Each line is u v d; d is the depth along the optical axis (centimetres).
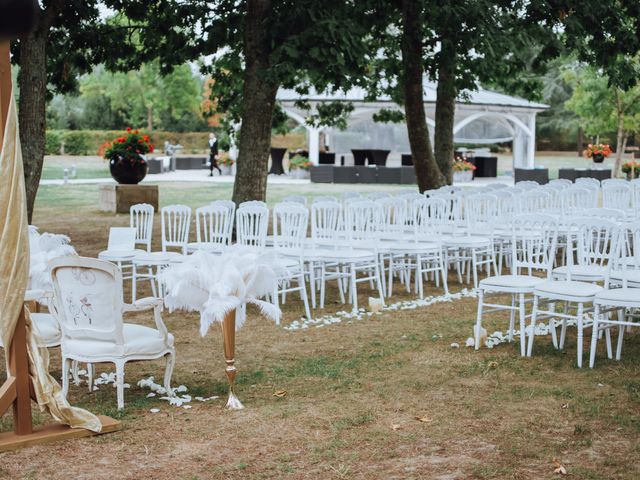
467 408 582
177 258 966
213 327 873
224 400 611
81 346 586
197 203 2295
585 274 769
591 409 572
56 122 5903
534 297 727
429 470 468
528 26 1508
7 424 557
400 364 711
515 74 1786
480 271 1255
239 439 524
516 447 502
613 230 719
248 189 1371
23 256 511
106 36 1548
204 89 5753
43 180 3300
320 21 1229
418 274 1038
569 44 1536
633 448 495
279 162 3891
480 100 3444
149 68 5234
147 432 539
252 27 1335
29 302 725
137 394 630
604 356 733
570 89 5972
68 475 466
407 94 1609
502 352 748
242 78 1802
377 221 1007
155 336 604
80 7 1359
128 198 2072
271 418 565
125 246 1029
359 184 3162
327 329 861
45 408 529
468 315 927
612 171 3228
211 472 468
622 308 729
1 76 499
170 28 1608
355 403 598
